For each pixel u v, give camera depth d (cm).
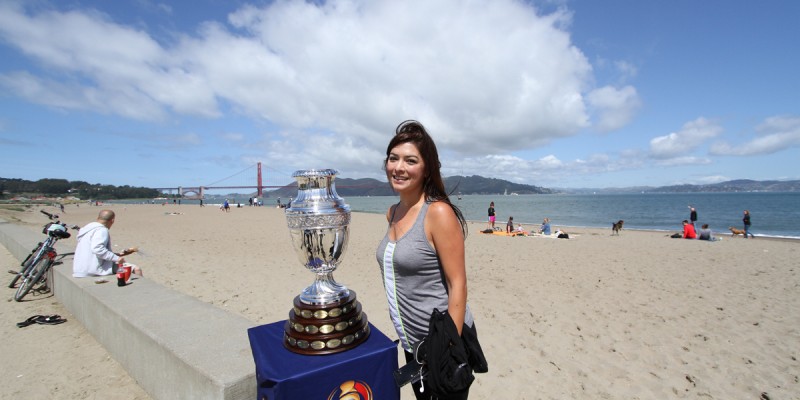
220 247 1188
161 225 2139
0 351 342
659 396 339
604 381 362
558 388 349
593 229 2403
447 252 153
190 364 212
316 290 172
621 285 728
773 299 627
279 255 1039
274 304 574
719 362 401
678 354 420
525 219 3856
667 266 919
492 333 480
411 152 161
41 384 292
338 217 172
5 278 617
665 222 3350
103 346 345
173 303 322
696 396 339
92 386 287
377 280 759
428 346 145
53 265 505
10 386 290
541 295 658
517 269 890
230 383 192
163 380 244
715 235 1956
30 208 5244
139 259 935
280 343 173
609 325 508
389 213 193
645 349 432
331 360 153
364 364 158
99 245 434
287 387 138
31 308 453
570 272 852
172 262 903
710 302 612
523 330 491
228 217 2980
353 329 165
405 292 166
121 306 318
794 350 427
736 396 339
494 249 1237
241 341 242
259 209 4781
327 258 175
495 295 659
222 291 646
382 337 179
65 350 343
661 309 577
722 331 485
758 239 1680
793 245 1330
